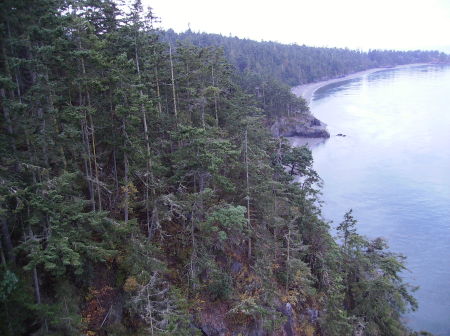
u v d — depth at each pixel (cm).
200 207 2772
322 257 3588
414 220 5825
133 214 2836
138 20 2923
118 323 2308
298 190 3984
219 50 4134
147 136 2589
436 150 8900
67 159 2469
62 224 1831
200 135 2602
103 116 2452
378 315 3603
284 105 11238
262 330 2903
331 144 9981
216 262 3033
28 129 1991
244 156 3297
